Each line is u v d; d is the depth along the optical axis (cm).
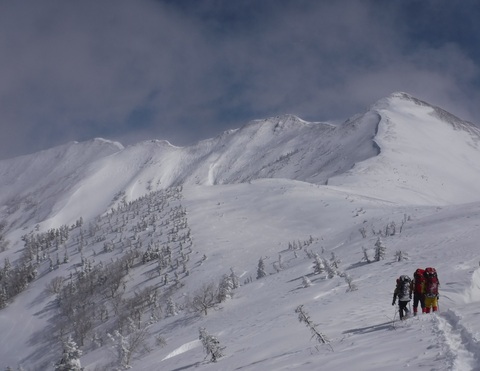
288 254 12494
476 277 2484
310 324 1778
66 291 15012
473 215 7288
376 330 1617
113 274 14788
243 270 12744
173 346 4469
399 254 5159
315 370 1102
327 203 17988
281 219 17462
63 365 4200
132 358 4919
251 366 1579
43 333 12838
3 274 18300
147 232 19950
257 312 4822
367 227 10775
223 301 7106
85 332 10919
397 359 992
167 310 9412
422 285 1803
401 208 15075
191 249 16138
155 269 15262
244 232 16862
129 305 12138
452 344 1016
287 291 5938
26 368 11100
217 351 2394
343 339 1566
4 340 13162
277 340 2227
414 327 1413
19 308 15175
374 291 3216
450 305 2105
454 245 4922
